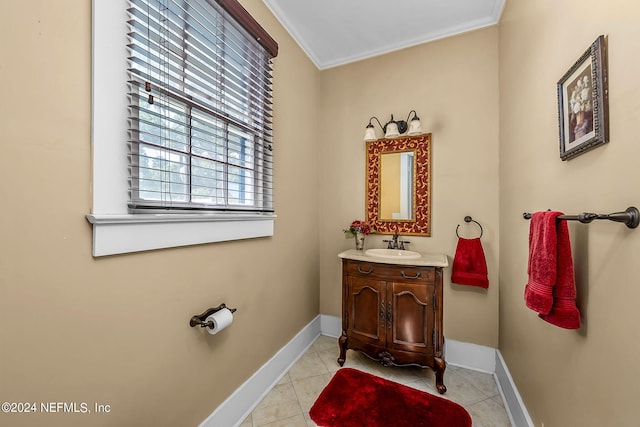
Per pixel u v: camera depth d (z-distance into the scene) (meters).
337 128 2.37
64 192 0.75
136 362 0.95
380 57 2.21
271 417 1.44
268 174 1.69
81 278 0.79
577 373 0.85
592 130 0.76
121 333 0.90
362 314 1.86
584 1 0.82
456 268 1.88
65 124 0.75
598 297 0.76
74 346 0.78
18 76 0.66
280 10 1.78
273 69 1.74
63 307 0.75
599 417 0.74
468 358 1.91
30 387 0.69
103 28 0.84
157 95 1.02
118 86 0.88
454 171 1.96
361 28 1.96
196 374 1.19
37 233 0.70
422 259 1.78
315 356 2.06
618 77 0.67
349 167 2.32
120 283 0.89
